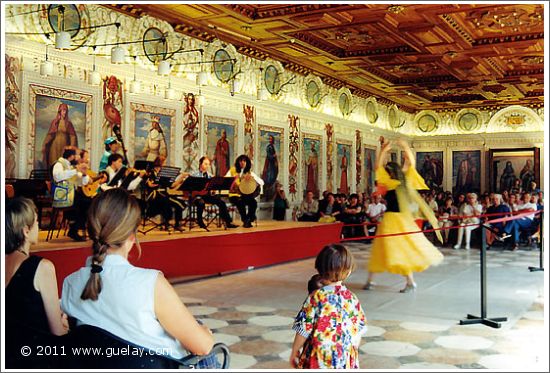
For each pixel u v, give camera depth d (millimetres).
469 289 9797
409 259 9102
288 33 16250
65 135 12602
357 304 3781
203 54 16391
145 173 10836
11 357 2771
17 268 3025
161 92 15055
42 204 10984
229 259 11297
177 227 11586
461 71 20766
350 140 24562
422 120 30625
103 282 2635
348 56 18734
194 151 16078
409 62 19578
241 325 7047
